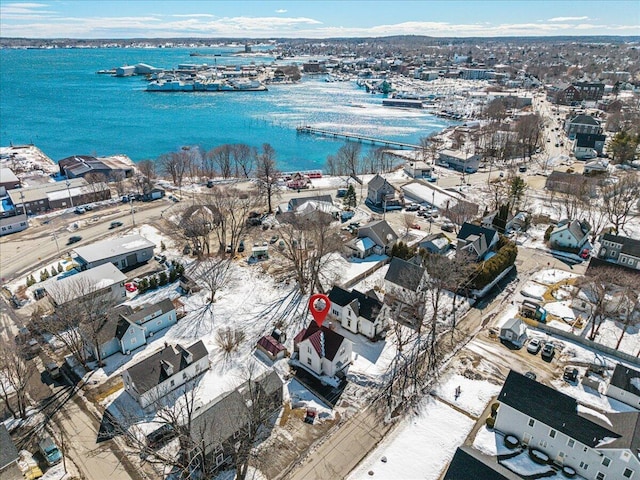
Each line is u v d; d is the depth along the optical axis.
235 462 40.72
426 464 42.81
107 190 114.81
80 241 90.00
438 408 49.81
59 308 57.97
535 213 104.12
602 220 99.00
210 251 86.75
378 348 59.91
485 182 129.38
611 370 55.44
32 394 51.22
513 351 59.25
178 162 131.12
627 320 58.12
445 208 105.62
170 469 41.94
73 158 139.25
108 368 55.28
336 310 65.44
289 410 49.25
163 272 74.94
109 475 41.59
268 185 107.50
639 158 143.12
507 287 74.56
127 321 57.59
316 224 78.38
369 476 41.53
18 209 103.00
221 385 52.44
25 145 175.88
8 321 64.62
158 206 109.06
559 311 67.44
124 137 193.75
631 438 38.97
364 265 81.81
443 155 149.62
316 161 166.25
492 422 47.00
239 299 70.62
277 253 85.56
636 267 78.56
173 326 63.72
